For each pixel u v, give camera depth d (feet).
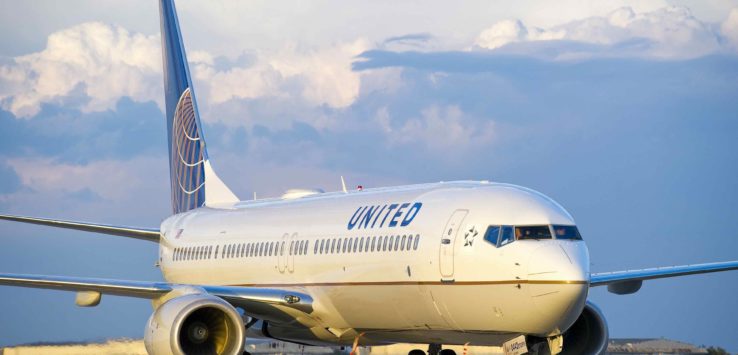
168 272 306.35
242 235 268.21
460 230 194.39
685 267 237.04
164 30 353.31
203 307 210.79
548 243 183.52
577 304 178.70
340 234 227.20
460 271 192.24
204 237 288.30
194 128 329.93
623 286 242.17
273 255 249.55
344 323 228.63
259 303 229.86
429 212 205.05
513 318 184.34
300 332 240.94
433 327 204.74
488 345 202.08
